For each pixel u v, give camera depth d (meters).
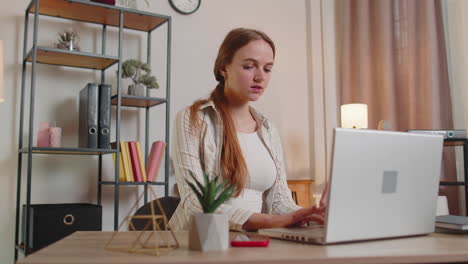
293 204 1.59
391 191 1.03
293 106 3.78
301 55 3.88
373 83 3.57
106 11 2.77
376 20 3.57
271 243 0.97
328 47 3.88
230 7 3.57
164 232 1.23
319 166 3.74
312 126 3.80
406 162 1.06
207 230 0.85
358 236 0.97
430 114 3.18
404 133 1.05
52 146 2.58
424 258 0.81
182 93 3.29
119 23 2.75
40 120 2.82
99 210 2.51
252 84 1.46
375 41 3.58
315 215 1.24
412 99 3.30
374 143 0.99
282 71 3.77
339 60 3.86
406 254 0.81
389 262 0.79
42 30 2.86
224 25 3.53
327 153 3.77
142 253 0.83
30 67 2.83
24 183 2.75
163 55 3.25
